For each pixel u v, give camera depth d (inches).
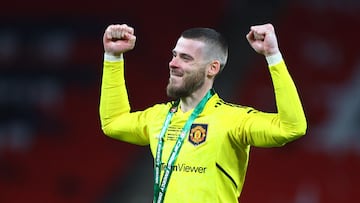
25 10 2417.6
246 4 2637.8
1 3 2431.1
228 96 2317.9
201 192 730.2
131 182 2116.1
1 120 2236.7
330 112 2202.3
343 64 2341.3
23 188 2106.3
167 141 757.9
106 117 832.9
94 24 2399.1
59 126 2226.9
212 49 754.8
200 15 2519.7
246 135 730.8
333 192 2066.9
